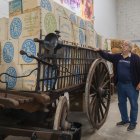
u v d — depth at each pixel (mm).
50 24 2402
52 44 2064
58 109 2193
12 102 1699
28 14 2312
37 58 2037
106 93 3537
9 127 2016
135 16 10047
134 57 3604
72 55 2693
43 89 2145
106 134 3422
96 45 4027
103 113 3668
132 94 3645
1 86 2514
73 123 2371
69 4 5660
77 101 3453
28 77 2289
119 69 3689
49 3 2453
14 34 2428
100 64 3453
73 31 2969
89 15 6902
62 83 2475
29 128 2027
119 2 10273
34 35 2268
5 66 2492
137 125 3846
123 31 10281
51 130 1995
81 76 3023
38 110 2188
